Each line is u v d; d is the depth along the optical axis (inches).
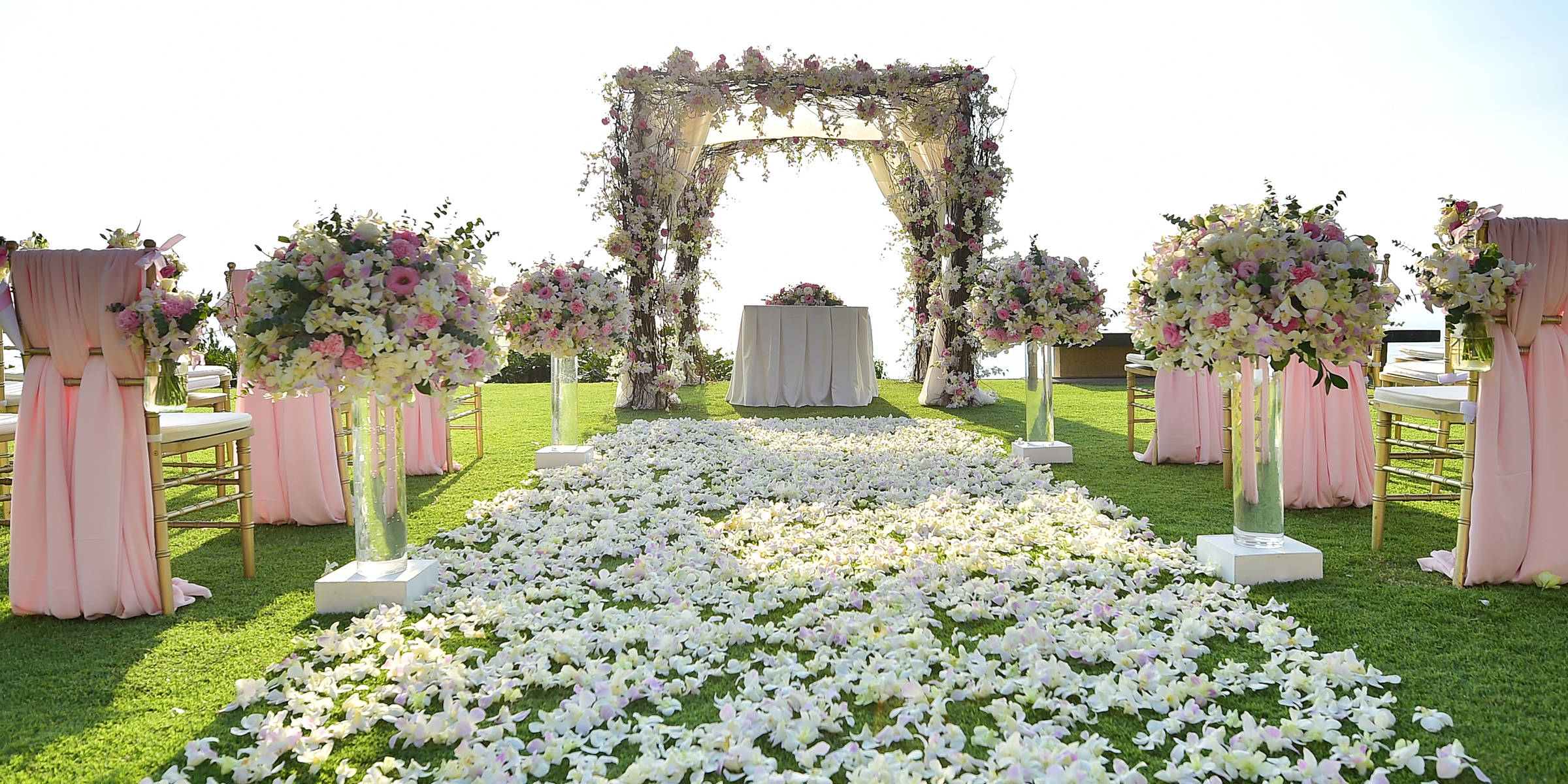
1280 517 106.4
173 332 96.5
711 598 99.7
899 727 66.4
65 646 89.5
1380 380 203.2
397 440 103.7
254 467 142.1
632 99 295.6
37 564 98.4
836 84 291.0
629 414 294.8
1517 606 94.7
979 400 311.6
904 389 369.7
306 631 93.2
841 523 136.3
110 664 84.7
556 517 139.3
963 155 296.7
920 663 78.9
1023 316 187.5
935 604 98.3
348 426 145.9
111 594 96.7
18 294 95.2
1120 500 153.7
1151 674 75.4
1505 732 66.9
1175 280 99.7
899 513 142.9
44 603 98.6
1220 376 100.5
